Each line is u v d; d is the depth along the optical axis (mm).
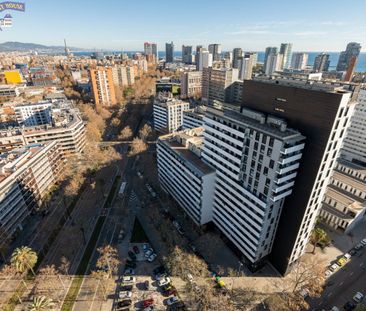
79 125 186875
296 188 73062
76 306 78625
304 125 65500
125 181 148375
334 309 75688
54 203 129750
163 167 129000
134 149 182750
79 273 89812
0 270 91625
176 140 127125
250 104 81250
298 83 72250
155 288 83750
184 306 78000
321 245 99250
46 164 135875
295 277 86375
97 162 168375
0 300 80812
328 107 58750
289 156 66188
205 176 93938
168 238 103062
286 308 75312
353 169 132250
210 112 91438
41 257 96875
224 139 86562
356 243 101375
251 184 79125
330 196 112500
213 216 105688
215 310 74688
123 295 80438
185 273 86625
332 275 87312
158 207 124438
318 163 64750
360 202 111875
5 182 102875
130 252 97312
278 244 85312
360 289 82500
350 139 169000
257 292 81875
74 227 112312
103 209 124000
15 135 162125
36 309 67375
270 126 70750
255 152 73750
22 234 109062
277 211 79062
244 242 88312
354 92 64000
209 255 95938
